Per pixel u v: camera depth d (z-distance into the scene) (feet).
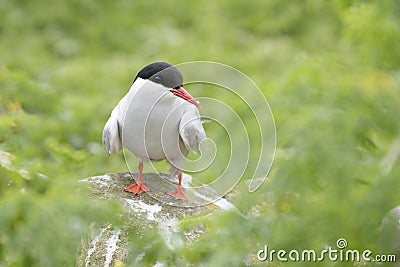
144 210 29.96
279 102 31.83
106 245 28.89
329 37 61.57
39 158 35.42
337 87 30.04
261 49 60.13
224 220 27.30
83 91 55.31
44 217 28.76
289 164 27.86
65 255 29.09
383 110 29.78
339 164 27.71
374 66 36.47
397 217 28.12
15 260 28.96
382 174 28.50
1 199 30.37
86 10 75.82
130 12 75.66
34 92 39.11
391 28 37.40
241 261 26.43
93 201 29.22
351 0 41.14
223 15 69.62
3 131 35.42
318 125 28.78
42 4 74.59
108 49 72.08
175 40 66.33
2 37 70.08
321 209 27.40
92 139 42.63
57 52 70.28
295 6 66.44
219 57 59.88
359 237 27.14
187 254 27.12
